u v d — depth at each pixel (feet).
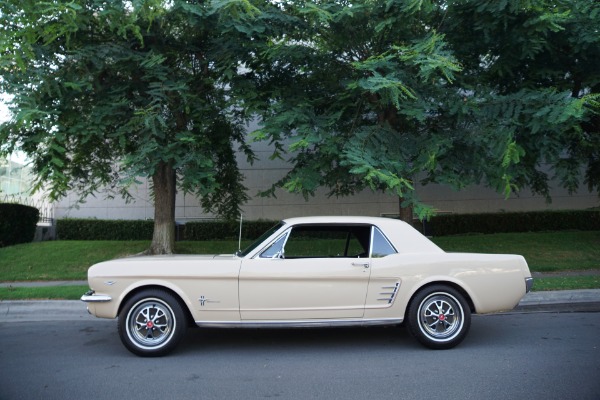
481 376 16.10
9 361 18.52
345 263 18.86
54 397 14.53
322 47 32.96
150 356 18.66
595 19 28.96
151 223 57.47
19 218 50.55
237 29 28.07
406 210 36.19
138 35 28.35
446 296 19.30
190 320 19.26
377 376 16.26
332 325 18.75
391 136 29.45
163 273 18.51
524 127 29.14
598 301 29.12
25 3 24.98
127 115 32.07
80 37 31.91
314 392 14.82
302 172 30.99
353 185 39.68
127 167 31.24
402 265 19.08
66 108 31.01
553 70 32.96
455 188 28.14
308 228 19.76
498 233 54.60
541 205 60.18
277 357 18.71
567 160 35.81
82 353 19.57
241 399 14.30
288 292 18.53
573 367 16.97
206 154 34.01
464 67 32.99
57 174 30.22
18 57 26.09
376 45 31.12
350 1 29.14
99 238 57.16
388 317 19.02
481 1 28.02
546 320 25.00
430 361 17.92
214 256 20.22
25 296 29.30
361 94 30.25
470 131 29.22
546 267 38.19
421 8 27.58
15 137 31.27
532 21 26.94
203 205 46.70
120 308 18.93
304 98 31.81
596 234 49.21
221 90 35.06
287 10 31.12
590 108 30.63
